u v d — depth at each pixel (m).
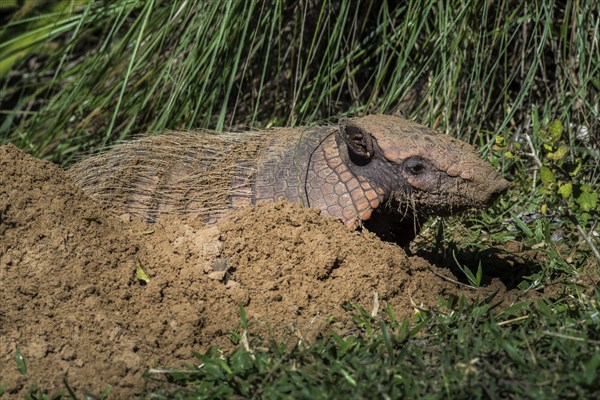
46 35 11.62
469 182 6.82
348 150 7.17
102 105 10.60
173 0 10.26
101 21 11.23
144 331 6.11
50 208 6.60
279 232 6.66
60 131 10.84
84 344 5.97
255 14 10.12
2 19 13.11
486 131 9.71
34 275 6.31
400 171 6.96
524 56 10.15
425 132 7.09
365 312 6.30
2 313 6.12
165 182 7.43
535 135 9.29
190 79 9.80
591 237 7.73
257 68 10.71
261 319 6.28
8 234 6.45
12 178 6.66
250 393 5.34
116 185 7.50
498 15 10.07
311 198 7.07
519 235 8.47
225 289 6.43
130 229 6.88
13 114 11.38
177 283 6.39
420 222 7.42
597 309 6.05
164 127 9.88
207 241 6.63
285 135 7.55
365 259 6.59
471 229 8.66
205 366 5.69
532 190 8.96
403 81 9.95
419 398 4.97
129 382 5.74
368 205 6.98
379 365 5.39
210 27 9.96
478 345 5.47
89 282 6.31
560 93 9.84
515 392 4.98
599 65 9.27
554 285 7.05
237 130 10.64
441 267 7.49
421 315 6.29
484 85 9.74
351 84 10.65
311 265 6.52
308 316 6.33
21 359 5.83
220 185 7.30
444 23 9.77
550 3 9.49
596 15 9.93
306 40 10.71
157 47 10.52
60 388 5.72
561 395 4.89
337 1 10.59
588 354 5.24
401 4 10.65
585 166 9.19
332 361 5.55
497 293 6.75
